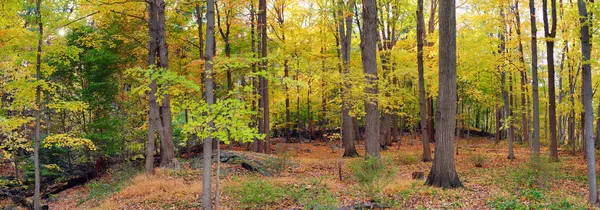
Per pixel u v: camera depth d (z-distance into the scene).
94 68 17.94
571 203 9.23
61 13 10.73
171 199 10.52
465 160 17.98
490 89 21.16
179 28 19.58
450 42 11.02
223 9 18.67
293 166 16.45
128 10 16.34
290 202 9.76
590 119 9.38
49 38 11.25
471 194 10.04
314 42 23.00
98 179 17.27
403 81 25.81
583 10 10.26
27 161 17.34
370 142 14.02
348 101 13.20
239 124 8.09
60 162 19.17
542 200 9.38
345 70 15.13
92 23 20.12
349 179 13.01
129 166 16.50
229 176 14.02
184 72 19.44
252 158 16.95
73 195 14.45
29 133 18.61
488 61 16.72
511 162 17.06
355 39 28.41
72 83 19.62
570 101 18.45
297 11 23.11
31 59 10.12
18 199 13.87
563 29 16.64
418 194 9.90
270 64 9.52
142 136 20.81
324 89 13.12
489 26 16.77
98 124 17.55
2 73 11.95
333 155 21.86
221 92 18.52
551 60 16.56
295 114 33.75
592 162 9.35
